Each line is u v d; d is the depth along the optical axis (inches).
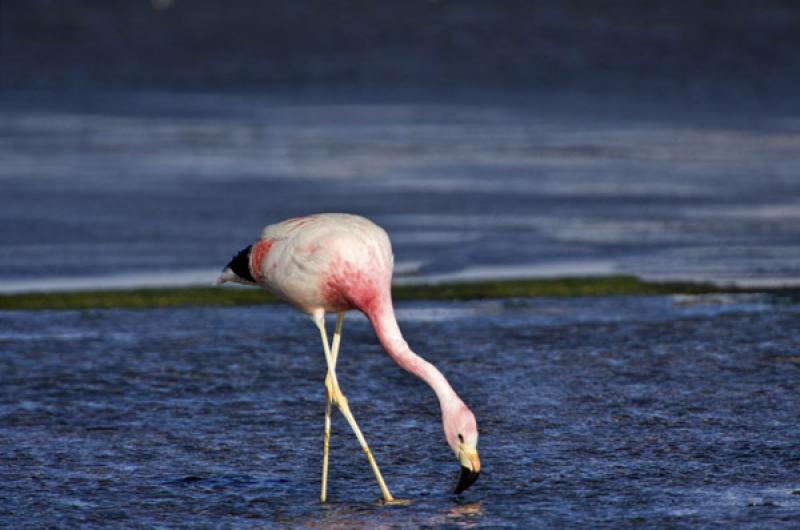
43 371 480.4
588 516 313.3
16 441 387.9
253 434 396.5
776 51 3248.0
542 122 1758.1
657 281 658.2
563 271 689.6
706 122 1724.9
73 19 3912.4
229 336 543.8
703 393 439.8
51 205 943.0
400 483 345.7
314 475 354.3
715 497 327.9
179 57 3353.8
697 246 763.4
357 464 364.2
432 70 3002.0
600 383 456.1
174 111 2007.9
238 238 797.2
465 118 1847.9
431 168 1199.6
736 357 494.3
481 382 459.8
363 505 326.6
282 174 1156.5
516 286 647.1
